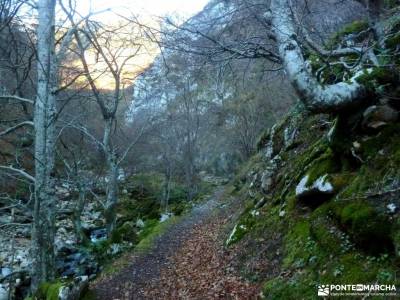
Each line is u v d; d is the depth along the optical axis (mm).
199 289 6758
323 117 8766
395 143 4699
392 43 5879
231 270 6840
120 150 21781
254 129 23250
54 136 8562
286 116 11961
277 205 7652
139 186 25062
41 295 7148
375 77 4879
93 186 18484
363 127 5152
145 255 10398
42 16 8359
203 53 5574
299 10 6395
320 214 5480
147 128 22656
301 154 8477
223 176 30484
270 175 9258
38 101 8430
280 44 4844
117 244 12047
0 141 14922
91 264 11352
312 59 6277
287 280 5004
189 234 11945
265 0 5637
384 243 4039
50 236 8258
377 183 4512
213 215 13859
